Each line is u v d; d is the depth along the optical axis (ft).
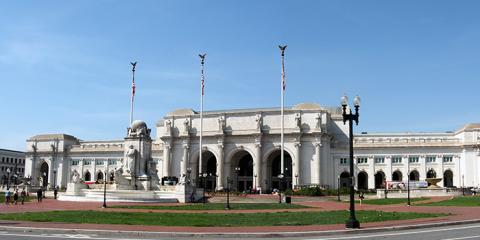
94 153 565.53
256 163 474.90
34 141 591.37
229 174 488.02
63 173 574.97
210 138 497.05
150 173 269.03
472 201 224.94
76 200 234.38
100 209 169.89
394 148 462.19
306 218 128.88
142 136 268.62
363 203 246.27
